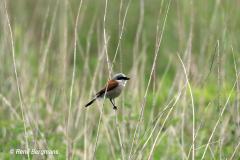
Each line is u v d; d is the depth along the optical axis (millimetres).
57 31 16172
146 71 15523
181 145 11328
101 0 17125
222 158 10469
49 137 11750
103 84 13727
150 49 18141
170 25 17281
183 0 15312
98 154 11953
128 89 14070
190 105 12391
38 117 12164
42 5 19031
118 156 11477
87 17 20016
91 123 12492
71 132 11930
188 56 11750
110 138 11734
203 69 13180
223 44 11844
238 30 14602
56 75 13898
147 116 12383
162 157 11539
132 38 19703
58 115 12703
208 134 12094
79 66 16453
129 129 11609
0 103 13508
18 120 11570
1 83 13812
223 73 11898
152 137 10266
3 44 14055
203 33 14555
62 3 14523
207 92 13180
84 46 19516
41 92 13602
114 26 17297
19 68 13383
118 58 18266
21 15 18297
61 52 13766
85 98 12906
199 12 15133
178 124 11797
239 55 13703
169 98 12250
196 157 10969
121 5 9984
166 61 17297
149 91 14984
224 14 12766
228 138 11734
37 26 18625
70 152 10617
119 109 12664
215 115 11867
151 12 20188
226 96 11719
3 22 13992
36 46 17953
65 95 11648
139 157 9500
